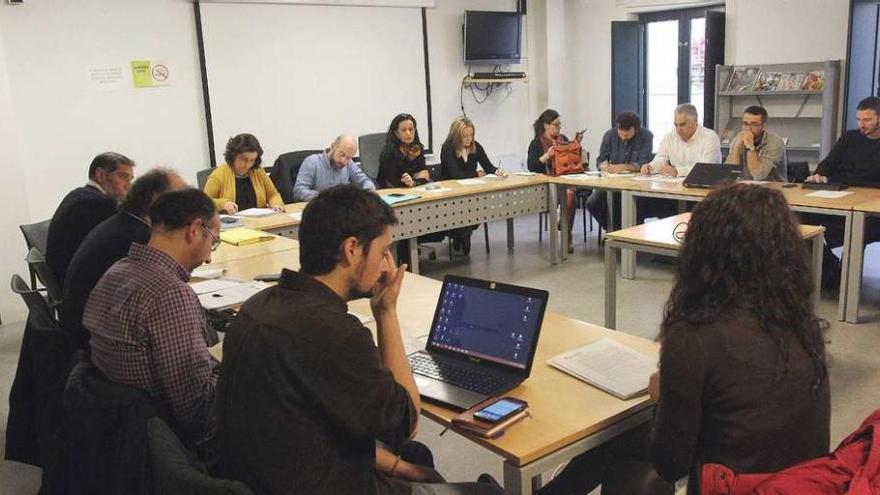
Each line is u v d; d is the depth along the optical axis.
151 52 5.43
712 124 6.80
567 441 1.52
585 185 5.07
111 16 5.23
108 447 1.57
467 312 1.93
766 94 6.49
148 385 1.80
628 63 7.30
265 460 1.26
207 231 1.97
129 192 2.39
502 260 5.71
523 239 6.47
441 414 1.64
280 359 1.26
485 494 1.60
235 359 1.30
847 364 3.37
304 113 6.21
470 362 1.87
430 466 1.90
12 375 3.73
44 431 2.09
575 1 7.80
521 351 1.80
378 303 1.59
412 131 5.40
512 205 5.19
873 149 4.49
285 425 1.25
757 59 6.60
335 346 1.27
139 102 5.42
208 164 5.80
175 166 5.64
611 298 3.57
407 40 6.74
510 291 1.87
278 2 5.92
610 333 2.11
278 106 6.06
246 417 1.28
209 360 1.85
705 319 1.33
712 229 1.36
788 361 1.31
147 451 1.49
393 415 1.32
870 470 1.21
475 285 1.94
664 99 7.60
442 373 1.83
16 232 4.64
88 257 2.29
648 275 5.07
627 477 1.59
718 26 6.66
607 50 7.65
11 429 2.44
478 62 7.23
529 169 6.07
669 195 4.56
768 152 4.71
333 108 6.37
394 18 6.62
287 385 1.26
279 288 1.39
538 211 5.37
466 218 4.92
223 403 1.32
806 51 6.28
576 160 5.57
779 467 1.34
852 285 3.83
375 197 1.45
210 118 5.74
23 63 4.94
